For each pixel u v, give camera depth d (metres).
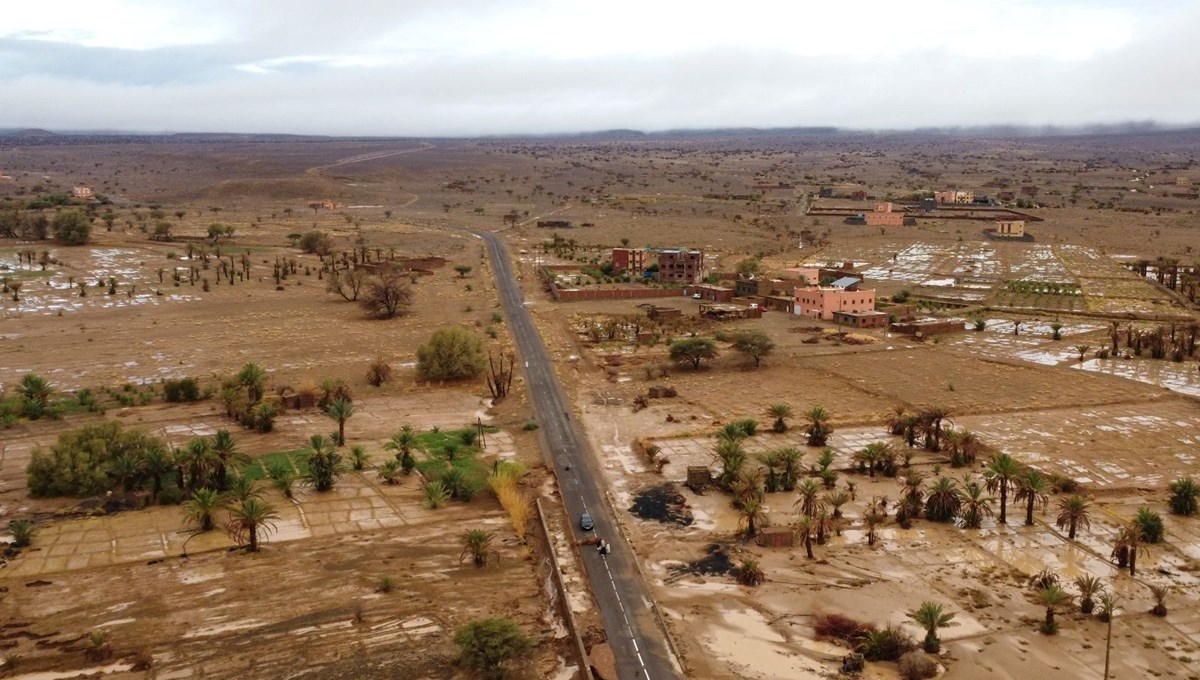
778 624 69.06
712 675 62.00
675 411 125.12
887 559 79.88
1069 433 114.00
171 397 127.38
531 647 64.06
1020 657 63.75
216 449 93.19
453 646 64.88
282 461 102.31
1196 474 99.62
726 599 73.00
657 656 64.44
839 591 74.12
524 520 87.75
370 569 77.38
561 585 73.62
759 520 86.19
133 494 93.12
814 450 108.25
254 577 75.44
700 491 95.88
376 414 123.44
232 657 63.31
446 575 76.50
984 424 118.12
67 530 84.12
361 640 65.81
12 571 75.56
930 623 64.69
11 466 100.00
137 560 78.25
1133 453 106.56
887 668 63.09
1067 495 94.00
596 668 62.06
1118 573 76.69
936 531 85.75
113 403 125.94
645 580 76.25
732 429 104.81
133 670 61.66
